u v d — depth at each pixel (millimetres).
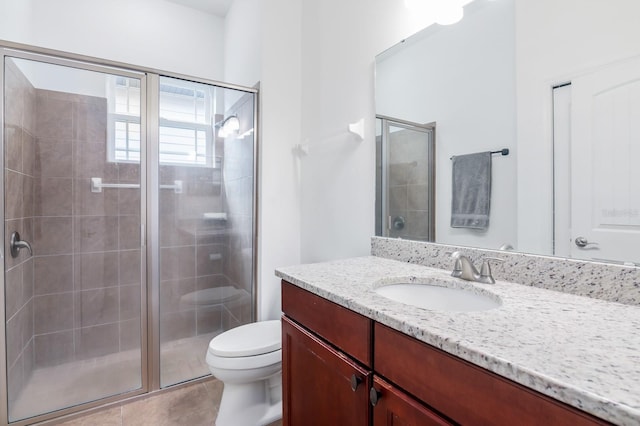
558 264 920
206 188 2287
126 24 2377
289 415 1168
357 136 1669
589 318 695
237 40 2441
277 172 2092
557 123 939
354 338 843
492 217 1113
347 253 1746
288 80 2125
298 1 2164
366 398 792
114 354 2033
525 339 584
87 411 1654
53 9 2141
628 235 809
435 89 1292
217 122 2215
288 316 1183
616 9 816
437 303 1057
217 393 1841
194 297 2305
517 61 1031
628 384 432
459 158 1214
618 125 821
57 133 1886
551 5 942
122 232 2012
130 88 1920
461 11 1186
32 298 1836
